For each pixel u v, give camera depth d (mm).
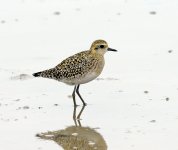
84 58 18016
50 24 27438
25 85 19375
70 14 29000
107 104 17312
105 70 20734
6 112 16688
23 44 24547
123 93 18219
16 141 14312
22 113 16594
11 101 17703
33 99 17922
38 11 29734
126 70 20641
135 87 18734
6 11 29766
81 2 31266
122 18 27828
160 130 14789
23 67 21453
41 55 22922
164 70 20406
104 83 19328
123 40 24375
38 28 26875
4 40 25203
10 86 19266
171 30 25469
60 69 18156
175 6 29391
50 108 17094
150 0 30875
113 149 13586
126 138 14297
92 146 13898
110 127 15219
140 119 15781
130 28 26141
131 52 22734
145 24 26625
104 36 25078
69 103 17609
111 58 22141
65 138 14516
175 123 15297
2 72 20859
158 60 21562
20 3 31203
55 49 23625
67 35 25594
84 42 24391
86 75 18031
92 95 18266
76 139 14414
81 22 27547
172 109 16500
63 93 18578
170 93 17938
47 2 31391
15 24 27609
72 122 15805
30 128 15297
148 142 13945
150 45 23531
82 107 17188
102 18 28062
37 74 18484
